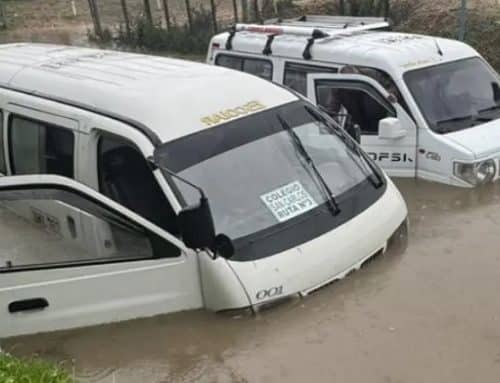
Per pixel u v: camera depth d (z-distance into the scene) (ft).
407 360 16.25
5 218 17.84
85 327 17.83
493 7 53.42
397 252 21.15
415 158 28.02
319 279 18.45
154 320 17.81
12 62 26.43
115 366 16.65
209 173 18.84
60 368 16.31
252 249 17.85
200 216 16.71
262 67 32.81
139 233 17.57
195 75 22.12
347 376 15.80
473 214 24.54
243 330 17.38
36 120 22.41
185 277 17.66
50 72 24.23
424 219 24.31
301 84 31.17
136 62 24.45
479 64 30.22
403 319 17.72
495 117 28.73
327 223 19.15
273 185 19.24
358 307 18.17
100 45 76.84
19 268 17.58
